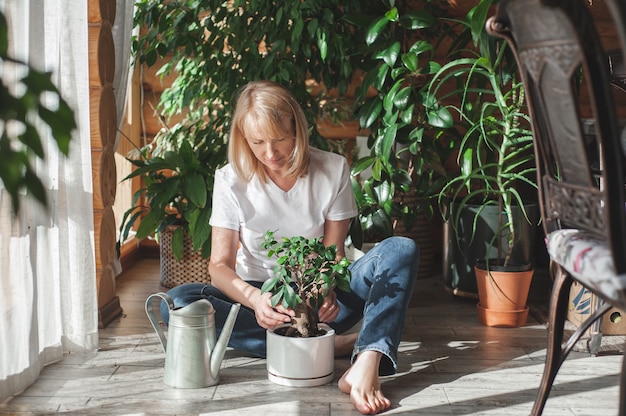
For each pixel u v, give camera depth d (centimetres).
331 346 207
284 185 217
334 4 306
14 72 170
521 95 271
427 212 304
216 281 213
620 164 106
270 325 202
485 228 296
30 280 203
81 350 234
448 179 302
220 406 191
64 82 227
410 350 242
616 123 106
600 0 302
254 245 221
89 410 188
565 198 127
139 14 317
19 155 51
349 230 293
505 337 257
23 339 202
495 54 263
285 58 314
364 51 295
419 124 290
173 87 349
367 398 188
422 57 339
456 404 193
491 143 278
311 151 224
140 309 290
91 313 236
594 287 117
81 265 232
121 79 283
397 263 209
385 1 283
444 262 321
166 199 299
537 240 346
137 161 308
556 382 211
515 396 199
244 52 313
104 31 259
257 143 204
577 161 119
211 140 319
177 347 203
